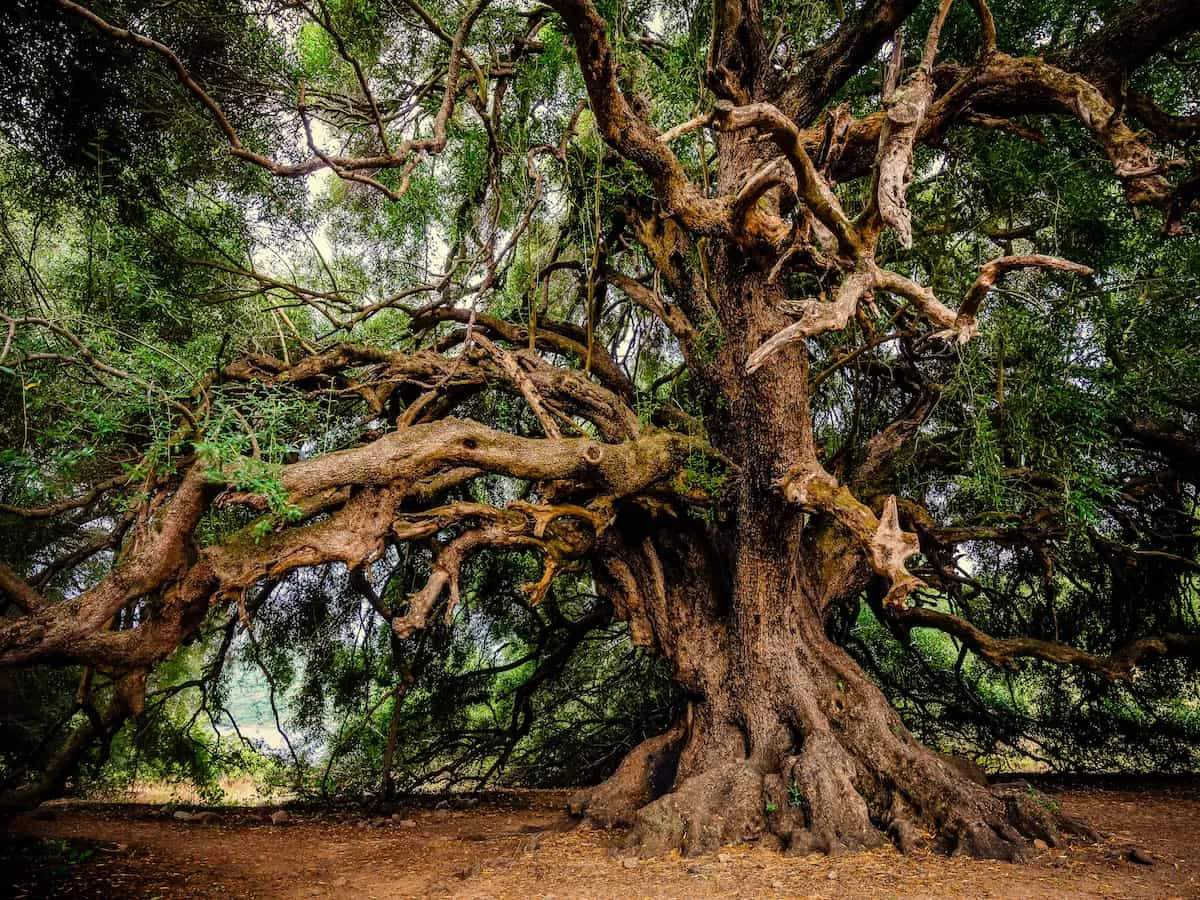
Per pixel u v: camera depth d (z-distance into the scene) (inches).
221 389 284.7
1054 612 474.0
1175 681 536.1
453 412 525.0
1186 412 428.5
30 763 431.5
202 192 367.2
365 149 424.5
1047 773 564.7
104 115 310.5
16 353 252.4
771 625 367.6
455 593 335.9
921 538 431.5
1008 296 358.6
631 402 475.2
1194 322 350.0
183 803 554.3
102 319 275.1
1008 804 311.9
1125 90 271.3
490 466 341.1
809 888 251.0
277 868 319.0
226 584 281.1
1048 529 405.4
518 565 585.0
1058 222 358.3
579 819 369.4
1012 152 357.7
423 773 623.2
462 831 399.9
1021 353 354.6
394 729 505.4
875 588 474.6
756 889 252.5
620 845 317.7
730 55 373.7
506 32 405.7
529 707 603.5
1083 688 553.3
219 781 652.7
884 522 266.8
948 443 428.1
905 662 608.7
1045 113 327.6
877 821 323.6
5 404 292.7
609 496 364.5
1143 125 319.6
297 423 357.1
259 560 289.0
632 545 405.7
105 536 357.4
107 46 297.1
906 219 230.5
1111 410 354.0
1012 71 308.0
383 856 344.5
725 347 377.7
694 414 466.0
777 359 331.0
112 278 308.7
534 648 645.3
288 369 375.6
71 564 355.9
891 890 245.9
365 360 398.0
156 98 319.0
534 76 398.6
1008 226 393.1
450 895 271.9
